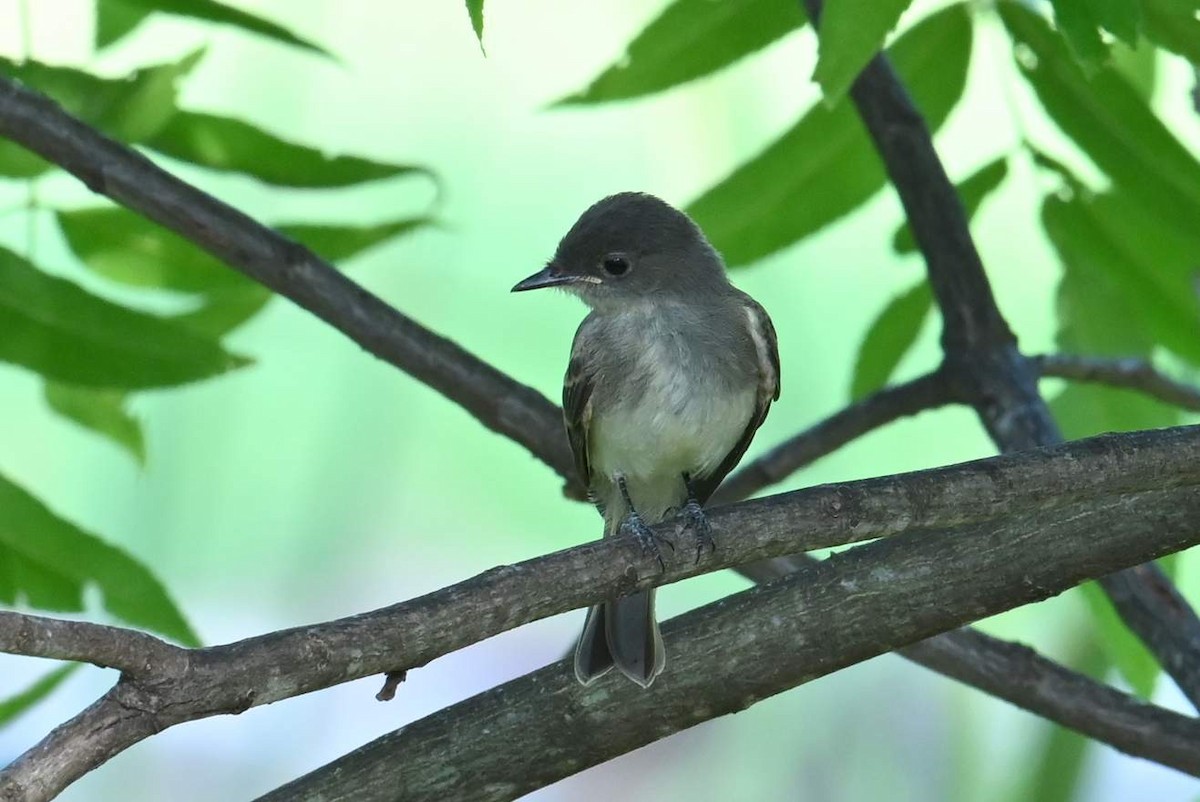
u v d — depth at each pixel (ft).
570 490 35.91
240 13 28.07
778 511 23.30
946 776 47.98
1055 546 24.02
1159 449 23.72
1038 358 32.76
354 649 20.08
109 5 30.48
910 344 33.99
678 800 51.80
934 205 32.35
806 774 49.96
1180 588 35.73
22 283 29.09
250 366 29.76
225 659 19.22
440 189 31.19
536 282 35.14
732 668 24.16
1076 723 28.19
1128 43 22.71
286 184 29.94
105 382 29.48
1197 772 27.61
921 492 23.49
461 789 23.73
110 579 28.19
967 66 32.07
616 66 30.73
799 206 32.60
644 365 34.24
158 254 31.78
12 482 27.91
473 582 21.35
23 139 28.91
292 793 23.63
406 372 30.83
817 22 30.01
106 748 18.62
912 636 24.32
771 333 35.09
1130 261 31.91
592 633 27.09
